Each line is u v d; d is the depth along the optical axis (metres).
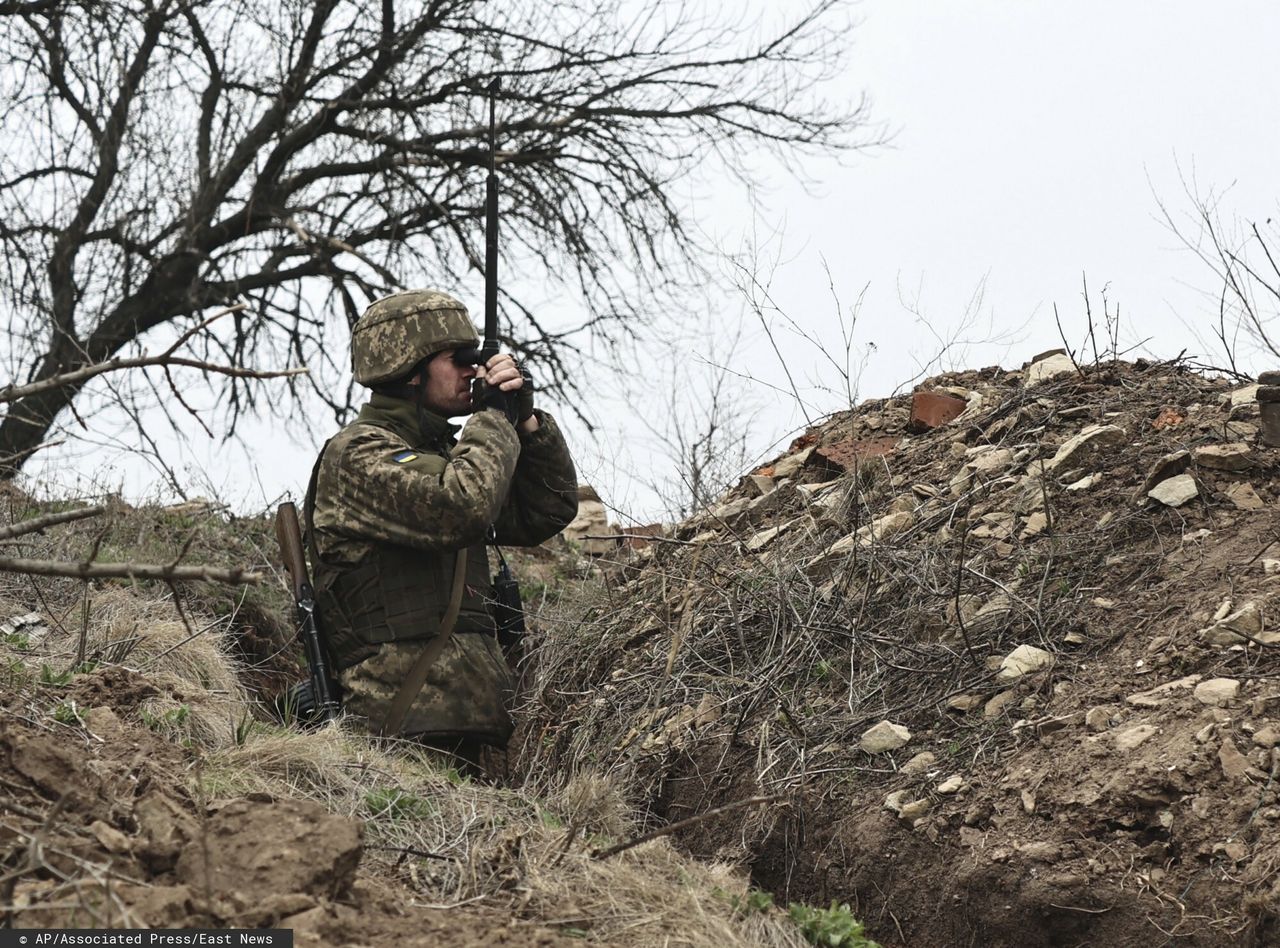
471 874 3.17
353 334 4.79
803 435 6.77
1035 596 4.61
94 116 13.33
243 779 3.55
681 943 2.99
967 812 3.84
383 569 4.48
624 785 4.55
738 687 4.76
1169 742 3.71
